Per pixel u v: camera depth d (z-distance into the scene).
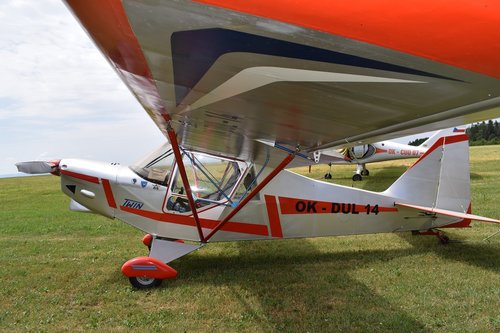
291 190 4.69
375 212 5.02
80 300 3.68
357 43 1.03
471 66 1.03
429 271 4.35
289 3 0.99
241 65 1.34
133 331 3.07
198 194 4.46
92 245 6.02
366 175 16.91
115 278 4.32
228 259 5.07
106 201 4.45
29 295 3.82
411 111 1.50
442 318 3.20
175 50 1.29
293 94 1.60
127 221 4.49
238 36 1.12
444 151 5.21
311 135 2.56
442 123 1.63
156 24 1.12
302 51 1.13
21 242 6.30
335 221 4.87
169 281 4.18
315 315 3.29
